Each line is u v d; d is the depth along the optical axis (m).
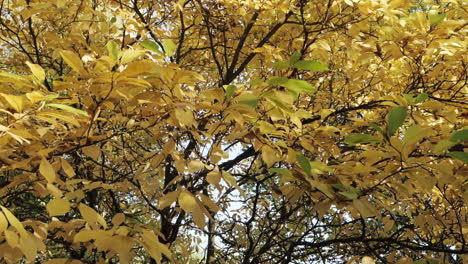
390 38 2.72
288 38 4.15
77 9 3.21
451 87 2.92
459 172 1.79
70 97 1.84
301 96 3.86
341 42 3.24
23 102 1.35
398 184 1.84
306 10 4.10
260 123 1.92
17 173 3.01
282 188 2.01
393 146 1.61
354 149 3.05
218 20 4.65
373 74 3.42
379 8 2.86
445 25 2.47
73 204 2.04
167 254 1.38
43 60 5.48
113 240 1.38
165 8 4.61
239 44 4.54
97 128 2.56
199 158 2.00
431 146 1.97
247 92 1.75
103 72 1.54
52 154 1.86
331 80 4.05
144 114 2.05
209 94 1.78
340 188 1.73
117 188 3.26
